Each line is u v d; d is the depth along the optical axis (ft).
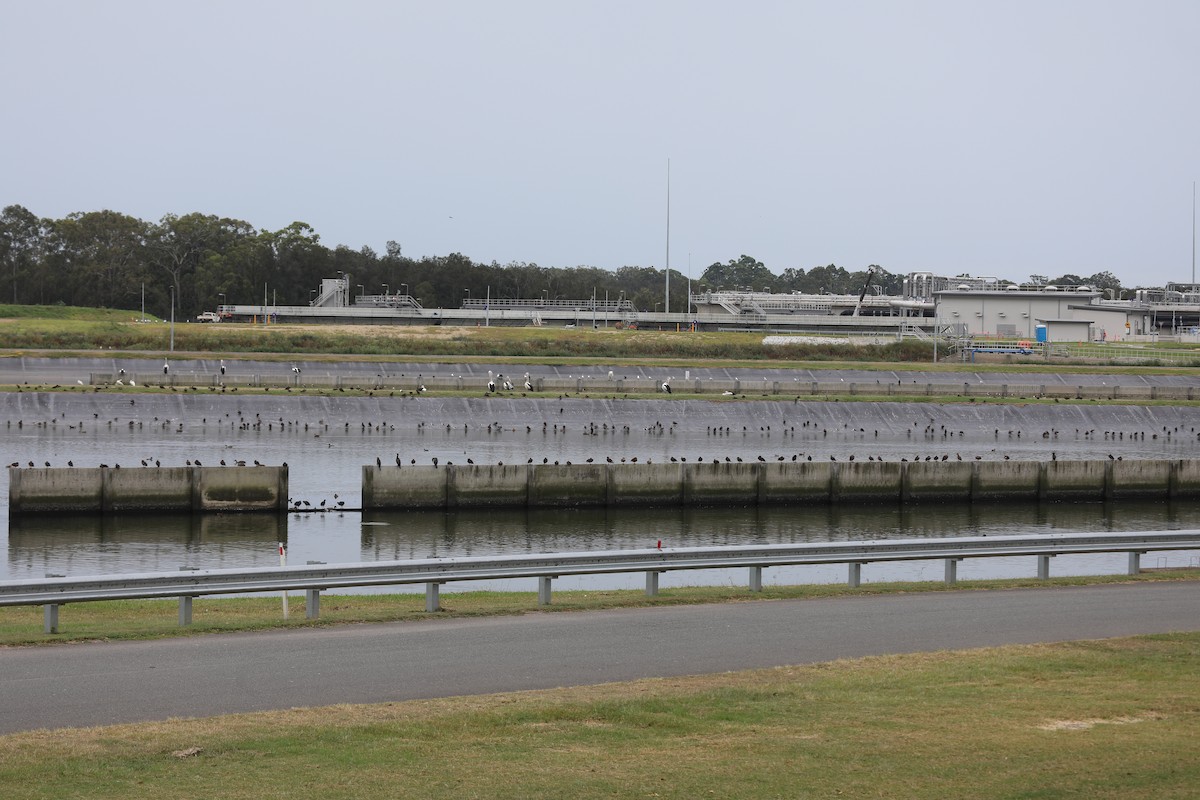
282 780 56.39
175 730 64.03
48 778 56.13
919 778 57.62
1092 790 55.88
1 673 77.56
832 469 247.29
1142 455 338.95
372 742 62.44
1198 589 118.11
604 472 234.17
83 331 532.73
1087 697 73.20
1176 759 60.39
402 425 349.82
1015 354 551.59
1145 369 495.82
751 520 224.53
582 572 105.91
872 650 88.22
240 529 201.98
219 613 110.93
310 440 317.83
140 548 183.83
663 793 55.42
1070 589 117.70
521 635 92.02
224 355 450.30
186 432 324.60
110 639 88.94
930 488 252.62
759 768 59.00
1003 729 66.03
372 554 182.60
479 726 65.57
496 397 370.12
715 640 90.94
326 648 86.53
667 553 109.70
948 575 119.44
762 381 416.87
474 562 101.96
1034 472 258.37
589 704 70.08
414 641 89.30
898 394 416.87
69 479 209.67
